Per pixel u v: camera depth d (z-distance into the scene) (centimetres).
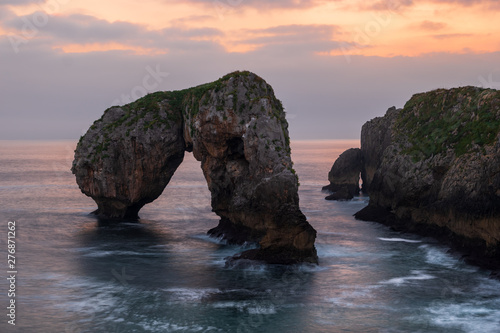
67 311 3747
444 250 5534
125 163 7281
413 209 6625
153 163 7244
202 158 6381
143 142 7150
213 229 6469
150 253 5447
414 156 6975
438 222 5941
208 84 6769
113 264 4991
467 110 6725
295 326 3512
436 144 6744
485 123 5966
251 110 5675
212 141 5922
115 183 7350
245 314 3709
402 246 5872
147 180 7319
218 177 6184
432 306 3878
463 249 5338
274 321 3591
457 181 5597
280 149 5406
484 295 4125
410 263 5100
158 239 6178
